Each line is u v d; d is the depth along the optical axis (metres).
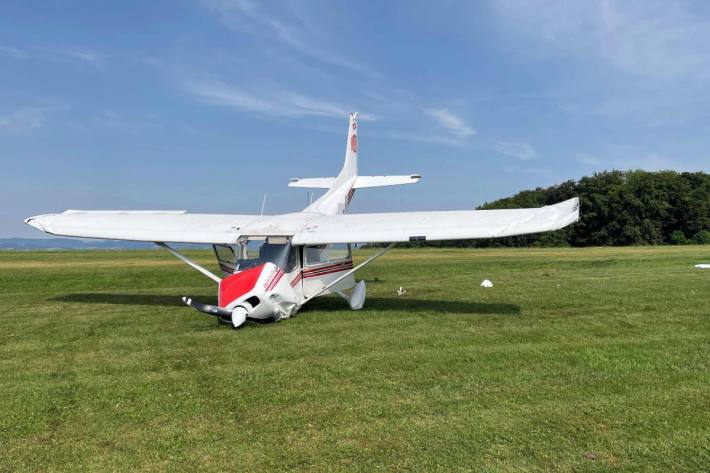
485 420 4.27
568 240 67.31
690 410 4.43
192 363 6.20
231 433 4.11
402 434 4.03
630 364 5.82
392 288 13.62
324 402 4.77
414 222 9.19
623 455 3.64
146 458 3.71
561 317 8.77
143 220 11.01
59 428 4.27
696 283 12.68
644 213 64.38
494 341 7.07
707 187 67.56
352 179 17.52
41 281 17.12
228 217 11.01
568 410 4.46
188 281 17.55
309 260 9.71
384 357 6.30
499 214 8.86
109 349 7.06
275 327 8.37
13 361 6.48
